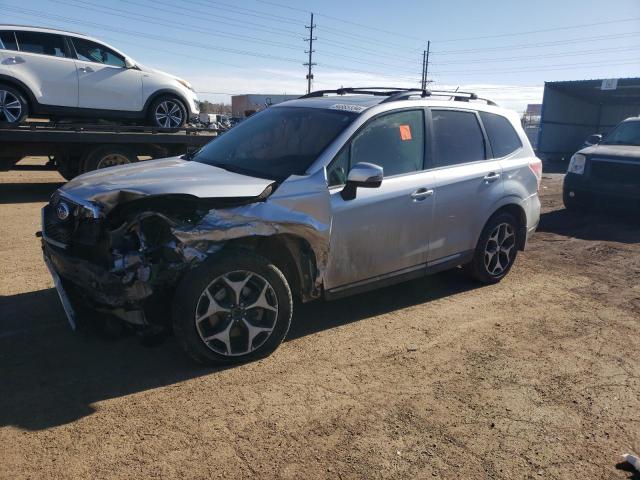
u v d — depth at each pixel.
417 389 3.54
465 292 5.43
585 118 31.09
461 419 3.22
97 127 9.56
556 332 4.54
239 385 3.47
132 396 3.30
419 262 4.74
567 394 3.56
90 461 2.71
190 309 3.41
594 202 9.41
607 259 6.90
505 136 5.60
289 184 3.80
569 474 2.79
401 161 4.54
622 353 4.20
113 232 3.34
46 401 3.21
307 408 3.26
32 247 6.31
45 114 9.38
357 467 2.77
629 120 10.30
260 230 3.59
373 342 4.20
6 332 4.07
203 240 3.41
